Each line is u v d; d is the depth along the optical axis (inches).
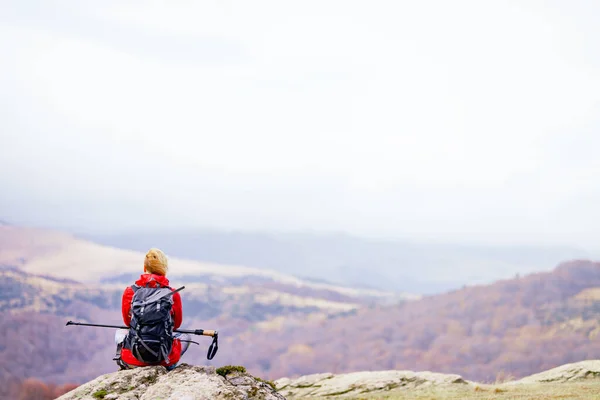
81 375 6136.8
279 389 1082.1
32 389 5787.4
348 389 992.9
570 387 829.2
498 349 6820.9
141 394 334.3
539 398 731.4
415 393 902.4
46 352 6471.5
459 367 6791.3
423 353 7303.2
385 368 7342.5
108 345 7032.5
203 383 339.0
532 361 6505.9
